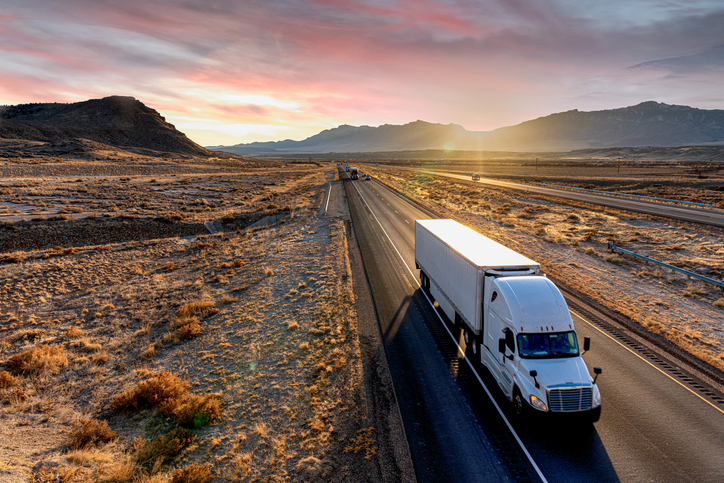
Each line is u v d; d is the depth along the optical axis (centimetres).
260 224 4753
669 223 3941
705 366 1408
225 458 998
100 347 1712
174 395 1266
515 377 1106
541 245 3284
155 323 1962
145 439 1084
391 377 1373
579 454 997
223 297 2212
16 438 1029
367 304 2056
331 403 1224
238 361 1527
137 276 2808
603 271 2580
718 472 926
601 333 1689
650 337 1638
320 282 2383
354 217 4744
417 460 987
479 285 1352
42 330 1897
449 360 1490
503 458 989
